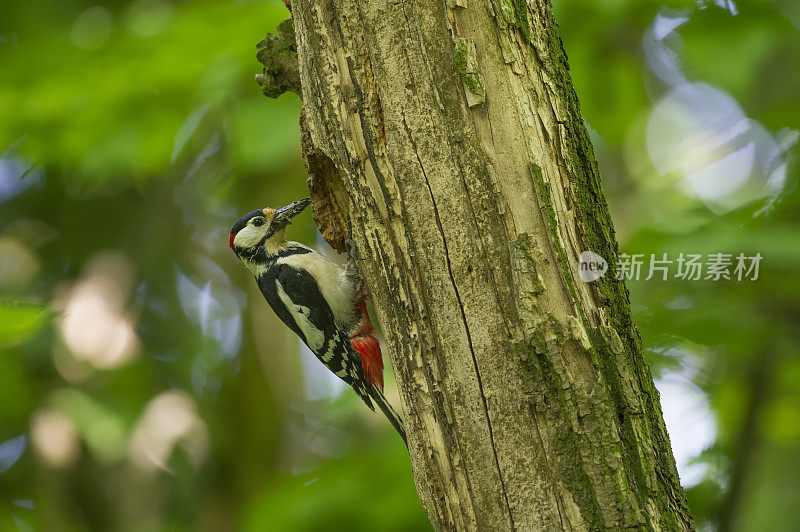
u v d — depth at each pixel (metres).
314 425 16.56
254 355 16.33
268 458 15.88
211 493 15.62
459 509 5.71
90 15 13.91
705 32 11.05
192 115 12.23
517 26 5.66
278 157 11.29
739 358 11.39
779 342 10.49
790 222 10.30
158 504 14.67
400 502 10.73
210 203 16.39
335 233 7.29
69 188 15.98
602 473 5.30
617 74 12.41
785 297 10.34
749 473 11.03
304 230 15.32
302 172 15.17
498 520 5.57
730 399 11.79
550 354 5.42
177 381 15.78
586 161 5.80
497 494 5.56
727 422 11.91
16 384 14.09
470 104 5.59
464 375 5.64
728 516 10.98
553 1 11.35
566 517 5.36
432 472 5.83
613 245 5.81
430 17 5.66
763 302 10.46
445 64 5.64
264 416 16.08
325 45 6.02
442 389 5.73
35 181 16.06
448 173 5.65
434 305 5.73
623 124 13.09
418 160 5.72
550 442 5.42
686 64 11.59
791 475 12.98
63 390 14.02
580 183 5.71
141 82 11.85
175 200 16.33
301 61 6.27
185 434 14.39
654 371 11.27
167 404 14.53
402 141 5.76
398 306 5.88
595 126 13.09
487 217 5.58
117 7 14.05
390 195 5.84
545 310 5.48
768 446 12.68
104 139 12.11
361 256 6.16
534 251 5.51
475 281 5.61
